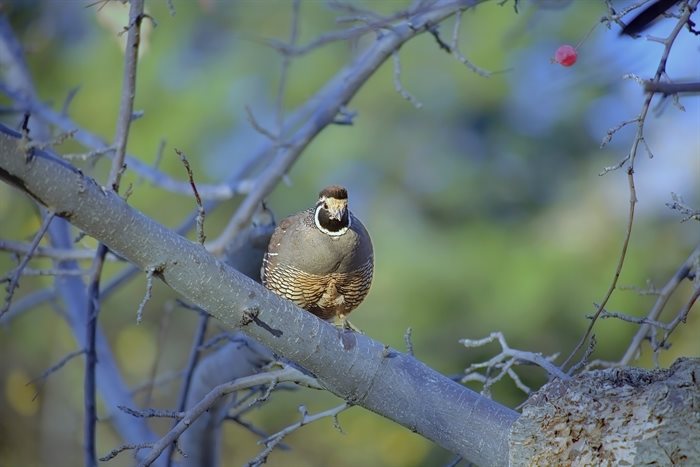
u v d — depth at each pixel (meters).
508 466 6.19
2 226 16.00
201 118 15.68
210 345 8.24
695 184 14.93
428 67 15.87
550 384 6.14
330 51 15.65
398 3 12.92
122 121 7.04
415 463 16.19
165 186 10.44
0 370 17.09
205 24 15.26
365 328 14.62
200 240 6.12
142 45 9.72
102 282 16.55
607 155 15.25
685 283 13.95
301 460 16.83
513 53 15.12
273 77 15.76
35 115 10.95
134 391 10.45
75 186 5.73
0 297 16.12
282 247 8.12
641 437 5.68
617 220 14.80
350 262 7.99
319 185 15.95
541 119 15.48
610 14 6.55
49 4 14.27
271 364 7.03
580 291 14.16
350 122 9.69
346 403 6.67
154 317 17.38
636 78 5.60
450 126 15.88
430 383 6.49
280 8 15.48
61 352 17.09
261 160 12.59
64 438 17.17
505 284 14.41
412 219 15.49
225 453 17.38
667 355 14.00
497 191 15.42
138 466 6.35
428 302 14.56
